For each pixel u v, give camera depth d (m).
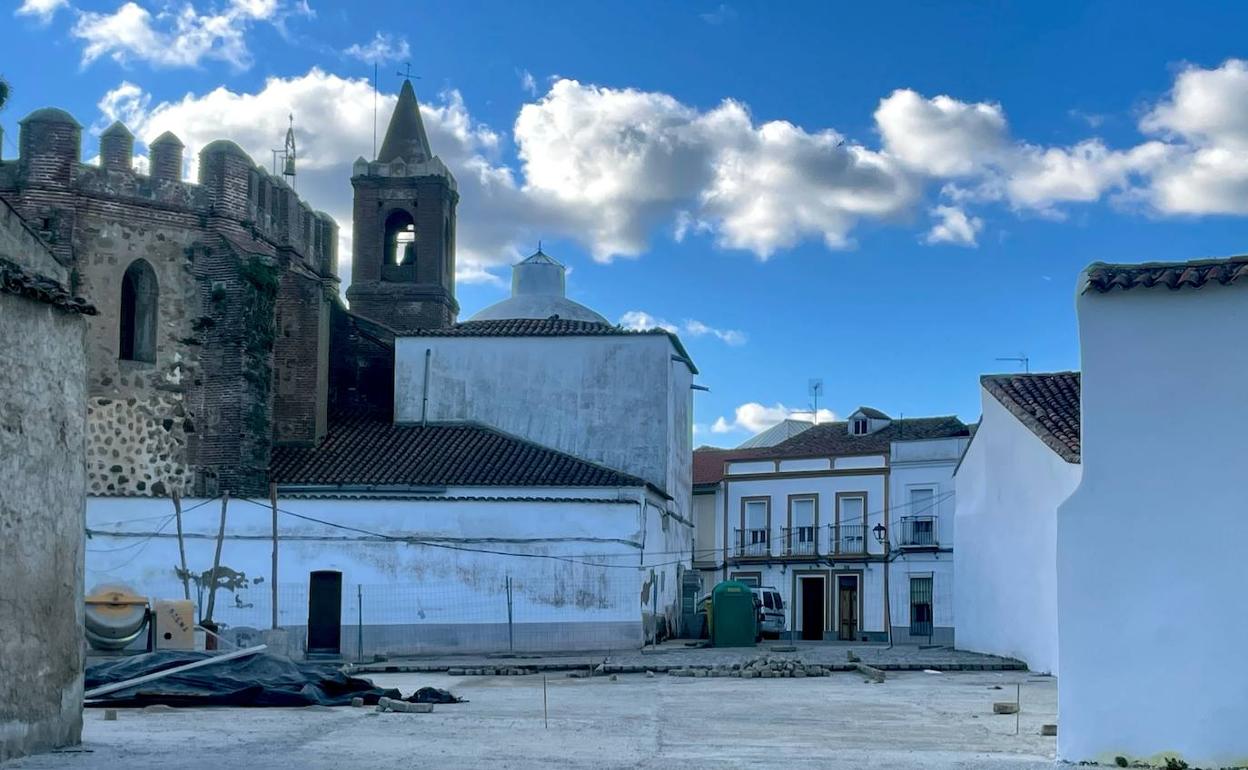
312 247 45.53
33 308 12.97
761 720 17.98
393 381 47.12
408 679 27.19
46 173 36.00
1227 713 12.48
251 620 35.38
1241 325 12.79
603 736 15.64
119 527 35.06
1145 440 12.95
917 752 14.23
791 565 59.09
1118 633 12.83
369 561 36.12
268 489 38.44
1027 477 31.41
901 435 58.84
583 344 45.72
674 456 47.31
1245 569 12.58
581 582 36.91
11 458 12.51
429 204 53.28
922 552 55.25
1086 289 13.16
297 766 12.33
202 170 38.75
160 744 13.91
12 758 12.34
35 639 12.83
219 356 37.91
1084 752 12.84
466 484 39.81
